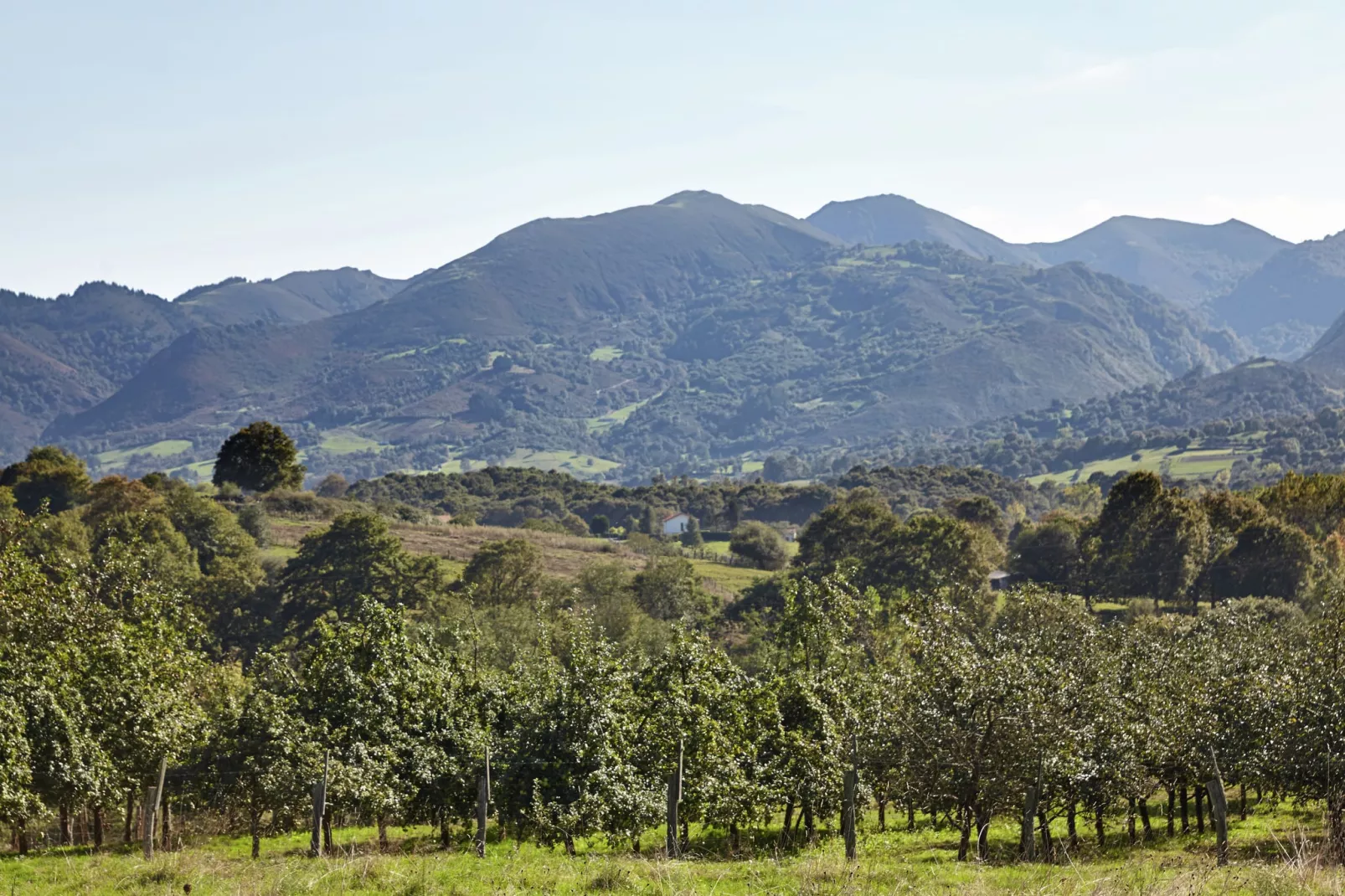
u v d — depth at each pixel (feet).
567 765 108.68
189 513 388.16
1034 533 413.18
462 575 372.79
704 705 116.06
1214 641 129.08
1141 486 378.94
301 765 107.65
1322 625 105.40
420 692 122.93
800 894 64.13
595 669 114.01
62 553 139.03
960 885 66.44
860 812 108.47
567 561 462.60
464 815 114.52
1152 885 61.57
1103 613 348.79
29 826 108.17
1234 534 363.56
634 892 66.28
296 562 343.46
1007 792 89.76
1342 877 60.18
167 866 78.33
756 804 107.14
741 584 450.71
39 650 116.16
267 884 68.80
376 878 69.72
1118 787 97.96
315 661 125.70
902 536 375.25
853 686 120.47
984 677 90.99
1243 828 110.63
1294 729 93.86
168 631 134.92
